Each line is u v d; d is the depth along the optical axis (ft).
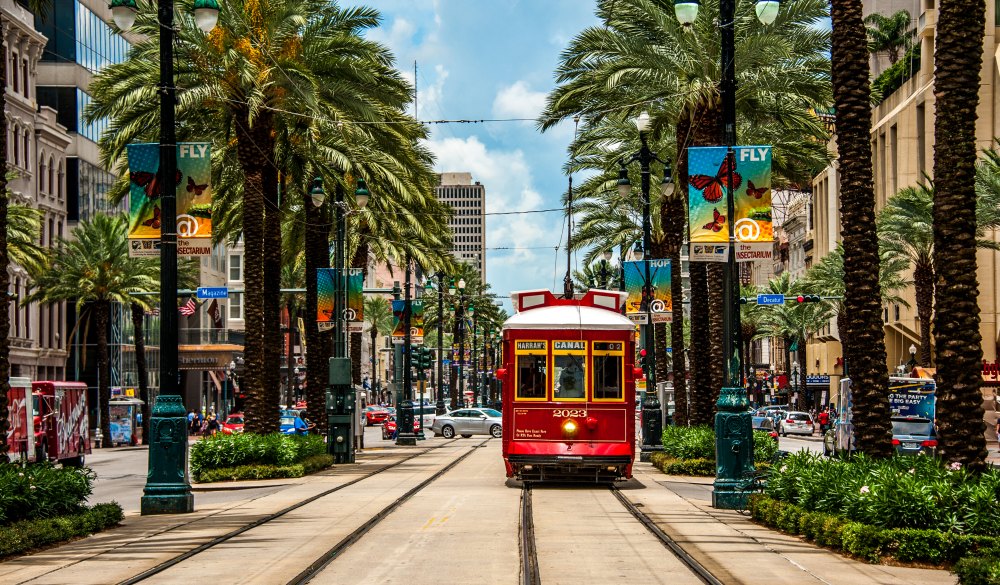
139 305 225.15
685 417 148.56
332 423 127.34
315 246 137.49
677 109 115.65
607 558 46.57
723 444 69.05
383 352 544.21
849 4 65.46
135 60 106.11
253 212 106.73
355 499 76.79
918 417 122.01
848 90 65.26
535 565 44.50
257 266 107.04
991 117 206.28
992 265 209.26
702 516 63.87
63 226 248.93
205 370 308.40
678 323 147.84
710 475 100.78
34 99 234.38
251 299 107.04
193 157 70.90
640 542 51.98
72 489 60.34
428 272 190.60
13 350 221.05
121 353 266.98
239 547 51.21
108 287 217.56
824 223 326.44
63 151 249.34
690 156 69.31
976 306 53.72
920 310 184.14
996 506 46.24
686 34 105.40
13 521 54.90
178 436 69.05
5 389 65.72
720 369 110.22
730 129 69.46
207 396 323.98
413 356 207.10
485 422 229.04
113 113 105.29
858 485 51.70
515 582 40.22
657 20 107.24
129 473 135.13
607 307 90.02
